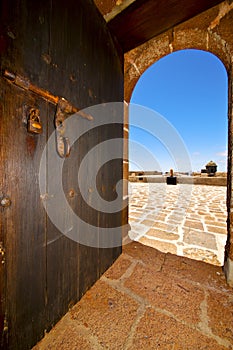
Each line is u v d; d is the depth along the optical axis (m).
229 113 1.41
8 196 0.66
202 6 1.23
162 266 1.58
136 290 1.25
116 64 1.63
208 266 1.59
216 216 3.36
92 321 0.99
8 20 0.63
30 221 0.77
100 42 1.33
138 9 1.26
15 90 0.68
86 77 1.15
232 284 1.30
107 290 1.25
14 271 0.69
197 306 1.11
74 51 1.02
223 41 1.41
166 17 1.34
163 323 0.98
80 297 1.16
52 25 0.85
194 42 1.66
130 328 0.95
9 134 0.66
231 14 1.31
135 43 1.70
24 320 0.75
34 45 0.75
